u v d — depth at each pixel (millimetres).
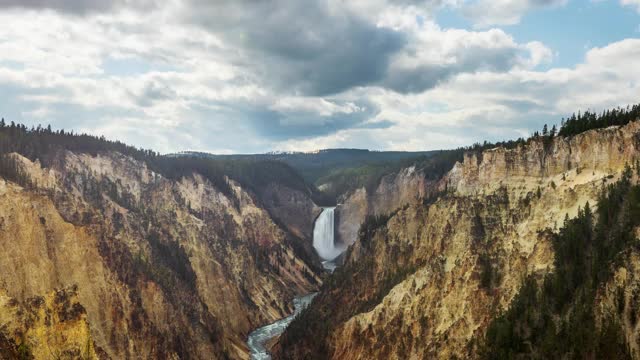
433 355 86875
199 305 130625
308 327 124125
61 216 103125
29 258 87750
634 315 68562
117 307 97500
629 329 68438
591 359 67938
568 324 72312
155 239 143500
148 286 110875
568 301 75750
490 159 110938
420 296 98250
